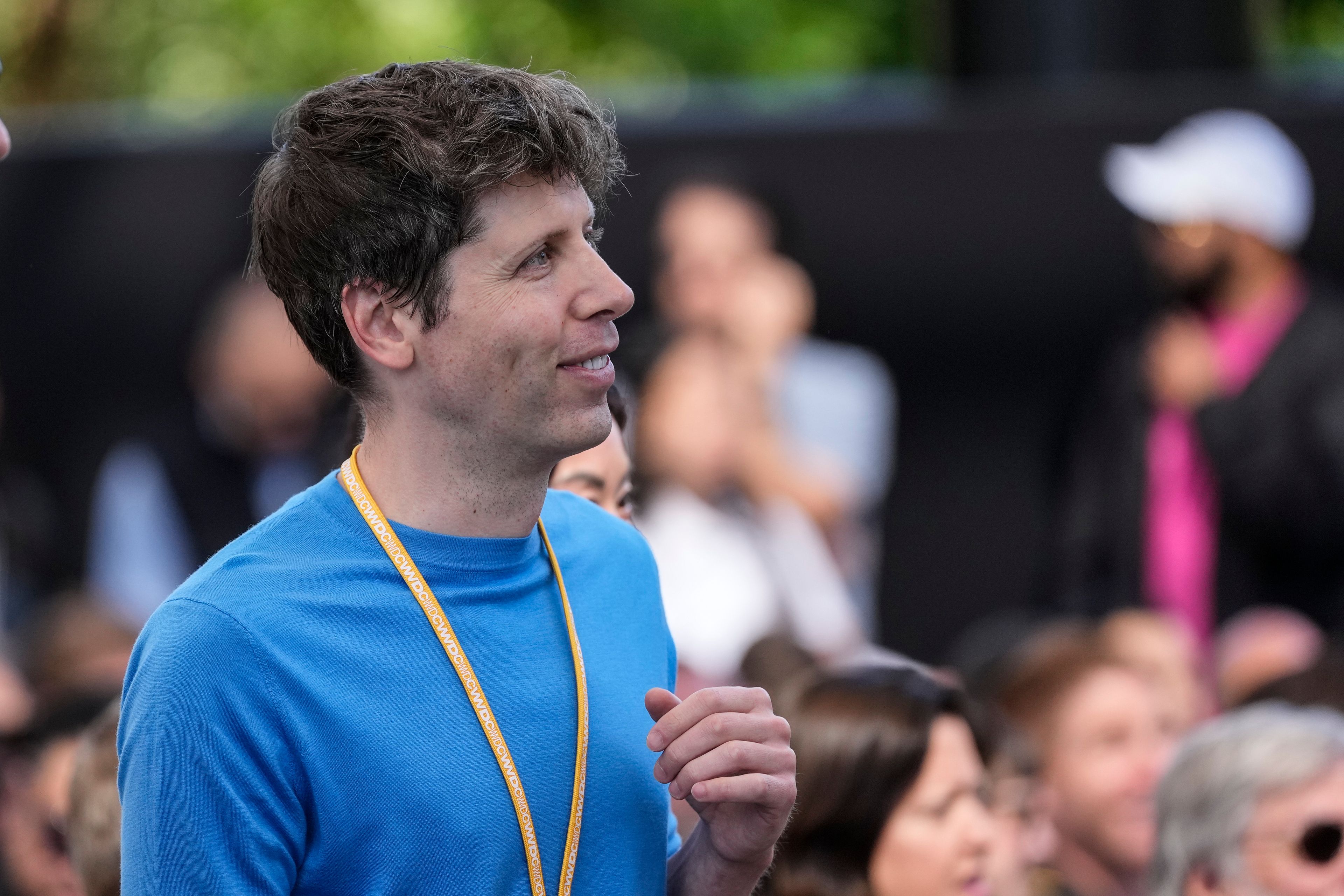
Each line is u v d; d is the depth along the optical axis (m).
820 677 9.70
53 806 10.63
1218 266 20.42
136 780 4.91
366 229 5.11
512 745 5.22
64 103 33.59
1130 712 12.91
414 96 5.16
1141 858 12.80
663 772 5.34
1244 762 8.78
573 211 5.21
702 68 35.75
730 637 19.75
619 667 5.68
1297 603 20.19
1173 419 20.47
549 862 5.25
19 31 33.09
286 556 5.21
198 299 20.91
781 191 20.69
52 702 12.18
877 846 8.80
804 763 8.96
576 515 6.06
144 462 20.77
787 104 21.05
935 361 20.69
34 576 20.52
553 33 35.09
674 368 20.34
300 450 20.73
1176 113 20.62
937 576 20.61
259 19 33.94
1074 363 20.61
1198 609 20.31
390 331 5.21
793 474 20.38
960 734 9.15
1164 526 20.39
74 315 20.94
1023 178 20.62
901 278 20.66
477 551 5.34
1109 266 20.58
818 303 20.67
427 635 5.20
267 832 4.86
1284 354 20.23
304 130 5.30
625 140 20.69
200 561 20.70
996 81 21.52
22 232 20.97
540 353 5.09
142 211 20.98
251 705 4.88
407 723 5.05
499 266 5.07
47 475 20.80
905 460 20.67
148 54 33.78
